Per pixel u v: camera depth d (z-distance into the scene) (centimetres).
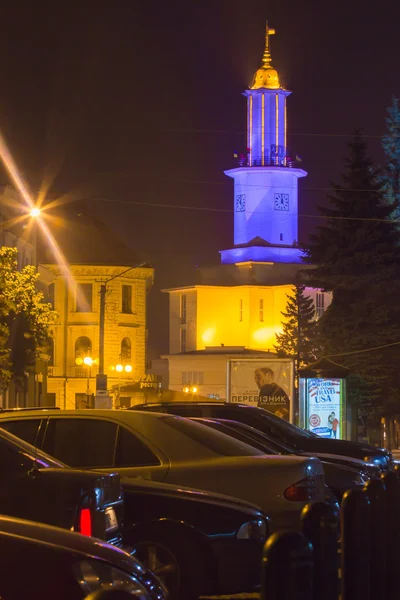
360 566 1149
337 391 5312
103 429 1612
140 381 10431
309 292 14488
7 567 877
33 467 1251
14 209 7694
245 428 2327
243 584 1377
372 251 7838
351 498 1155
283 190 15362
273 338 14625
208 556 1371
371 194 8019
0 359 4709
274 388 4906
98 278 11406
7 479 1232
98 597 798
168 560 1372
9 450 1265
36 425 1638
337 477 2188
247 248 15125
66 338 11344
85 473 1239
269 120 15512
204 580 1366
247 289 14675
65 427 1625
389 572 1329
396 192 10319
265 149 15500
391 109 10738
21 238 7844
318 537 988
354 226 7962
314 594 980
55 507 1202
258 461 1580
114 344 11369
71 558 878
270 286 14725
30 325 4872
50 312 4966
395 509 1371
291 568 808
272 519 1544
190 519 1374
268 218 15275
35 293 4884
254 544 1391
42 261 11381
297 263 15025
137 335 11569
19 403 7575
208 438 1614
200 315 14938
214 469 1566
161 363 14462
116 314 11394
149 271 11669
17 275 4806
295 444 2703
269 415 2759
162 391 9519
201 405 2672
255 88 15550
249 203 15375
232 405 2697
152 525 1374
